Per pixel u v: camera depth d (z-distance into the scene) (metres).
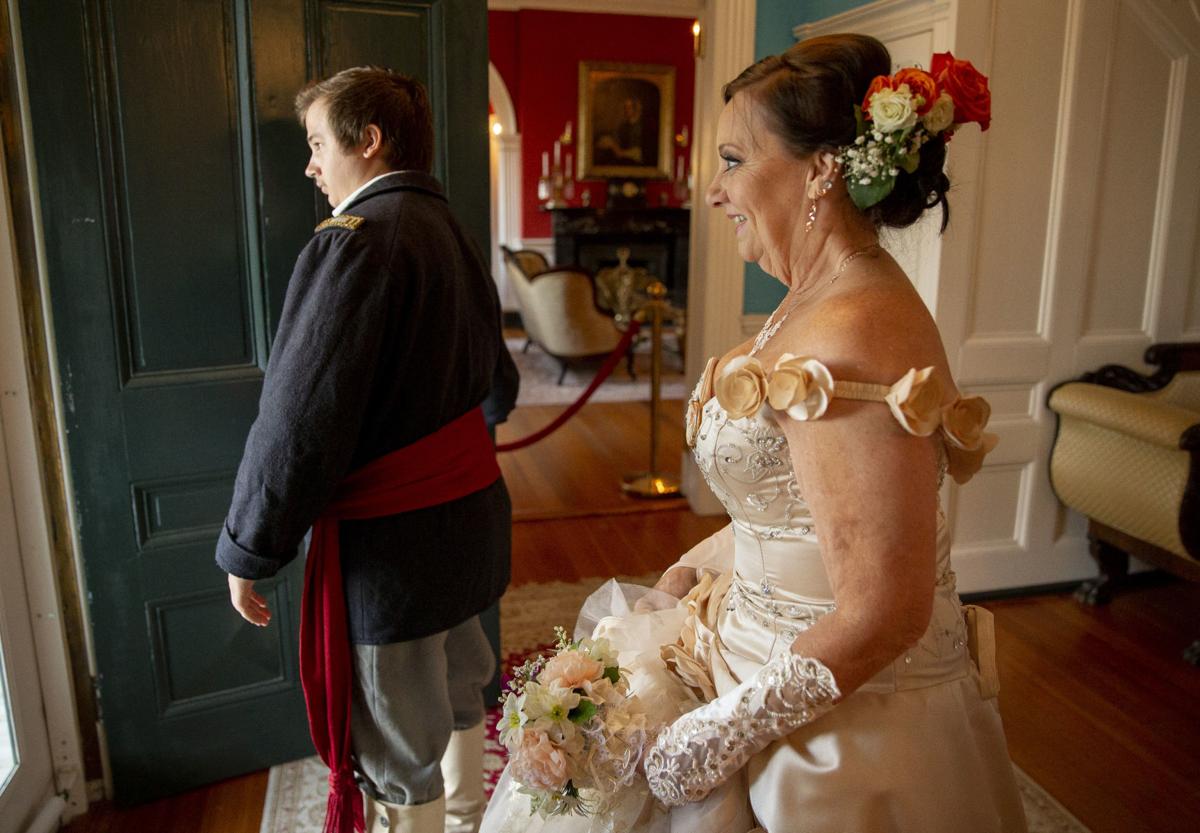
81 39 1.87
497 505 1.83
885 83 1.01
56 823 2.16
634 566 3.76
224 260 2.08
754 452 1.08
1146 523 3.06
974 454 1.11
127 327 2.03
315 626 1.66
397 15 2.16
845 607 0.97
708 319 4.09
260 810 2.24
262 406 1.51
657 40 10.30
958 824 1.10
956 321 3.14
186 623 2.22
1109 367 3.32
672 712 1.27
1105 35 3.04
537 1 9.89
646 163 10.52
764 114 1.07
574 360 7.24
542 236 10.59
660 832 1.21
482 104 2.27
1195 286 3.39
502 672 2.70
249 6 2.00
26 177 1.95
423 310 1.59
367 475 1.63
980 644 1.27
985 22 2.92
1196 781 2.38
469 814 1.97
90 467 2.05
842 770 1.08
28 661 2.09
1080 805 2.29
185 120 1.99
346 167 1.70
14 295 1.97
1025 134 3.06
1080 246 3.20
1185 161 3.24
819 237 1.09
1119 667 2.95
